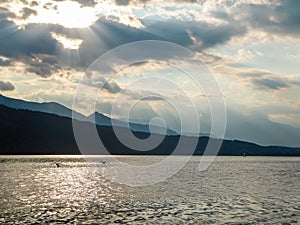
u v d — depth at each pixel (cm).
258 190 7581
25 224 4019
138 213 4684
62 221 4178
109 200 5884
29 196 6316
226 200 5956
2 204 5353
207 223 4128
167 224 4047
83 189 7562
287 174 13338
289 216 4616
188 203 5566
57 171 13750
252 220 4344
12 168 14862
